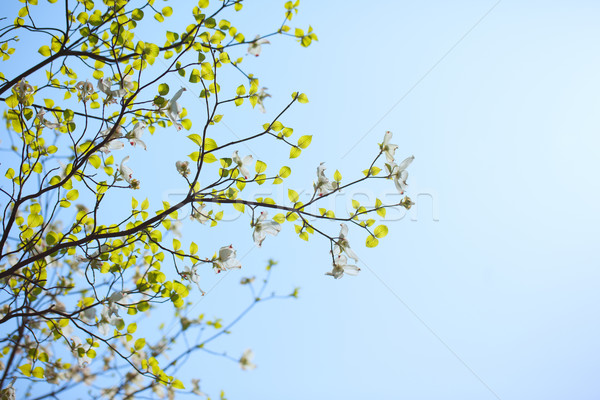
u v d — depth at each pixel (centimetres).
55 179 228
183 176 225
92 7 230
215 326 268
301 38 238
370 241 222
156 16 230
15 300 232
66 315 216
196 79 225
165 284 223
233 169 222
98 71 233
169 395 252
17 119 227
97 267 226
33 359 229
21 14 229
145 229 221
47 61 223
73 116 227
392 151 222
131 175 226
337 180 223
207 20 228
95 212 220
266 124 224
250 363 271
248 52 234
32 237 220
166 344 261
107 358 254
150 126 232
